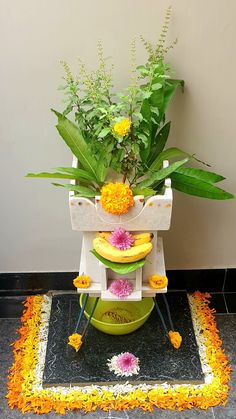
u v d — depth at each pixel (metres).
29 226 1.86
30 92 1.56
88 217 1.42
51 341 1.79
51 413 1.61
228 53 1.48
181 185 1.52
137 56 1.50
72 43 1.48
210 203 1.79
